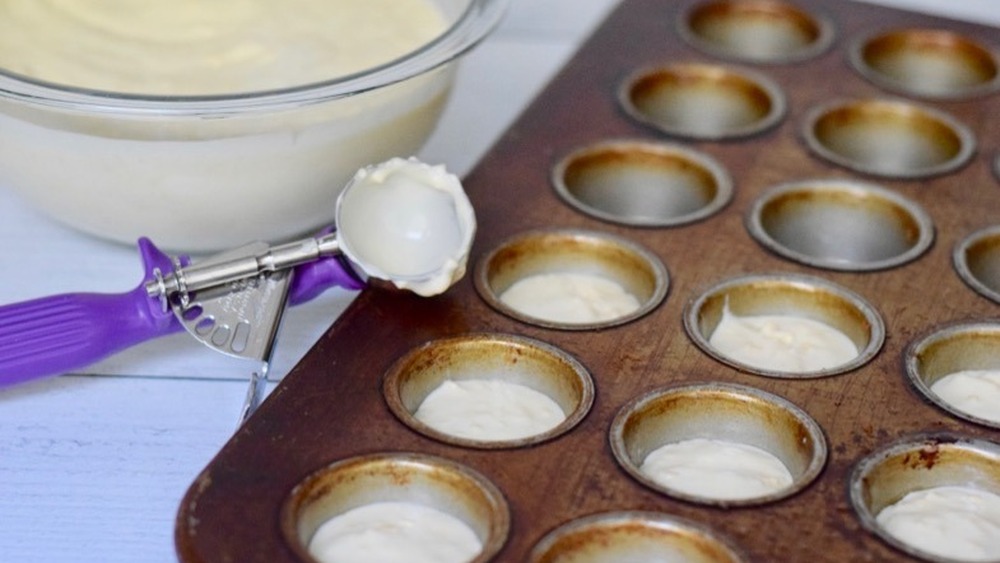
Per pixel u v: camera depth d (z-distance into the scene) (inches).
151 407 20.2
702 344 19.5
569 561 17.0
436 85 21.8
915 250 21.3
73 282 22.0
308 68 21.8
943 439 18.3
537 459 17.8
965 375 20.0
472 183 22.0
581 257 21.3
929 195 22.5
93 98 19.7
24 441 19.6
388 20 22.8
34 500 18.8
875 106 24.4
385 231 19.9
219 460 17.5
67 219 21.8
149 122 20.2
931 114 24.2
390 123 21.2
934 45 26.2
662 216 23.3
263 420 18.0
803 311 20.8
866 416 18.6
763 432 18.9
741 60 25.4
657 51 25.5
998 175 22.9
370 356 19.0
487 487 17.4
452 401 19.2
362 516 17.8
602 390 18.8
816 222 22.6
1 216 23.2
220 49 22.0
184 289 19.5
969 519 18.0
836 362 20.2
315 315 21.5
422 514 17.8
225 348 19.5
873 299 20.5
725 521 17.1
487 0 22.3
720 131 24.3
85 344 19.7
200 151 20.4
